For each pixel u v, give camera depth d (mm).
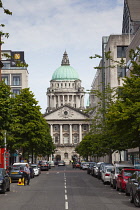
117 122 33750
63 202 23359
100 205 21812
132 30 100500
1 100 37906
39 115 66125
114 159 104625
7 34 19953
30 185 40438
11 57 22516
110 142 57281
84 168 96750
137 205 21094
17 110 64688
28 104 65250
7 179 31328
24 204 22375
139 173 23609
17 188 36000
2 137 39156
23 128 64062
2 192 30000
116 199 25375
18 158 89250
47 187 37219
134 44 68188
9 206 21422
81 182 45750
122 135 36562
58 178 55875
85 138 114375
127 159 87625
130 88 34688
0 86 38875
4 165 58750
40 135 66438
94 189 34469
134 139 35750
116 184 33094
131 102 33125
